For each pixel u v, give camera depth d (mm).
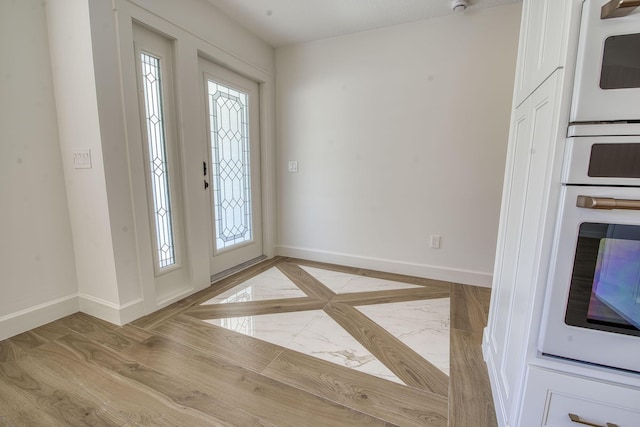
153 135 1996
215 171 2557
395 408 1206
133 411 1179
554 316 861
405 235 2709
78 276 1956
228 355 1545
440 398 1262
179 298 2195
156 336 1716
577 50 764
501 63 2209
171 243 2184
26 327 1737
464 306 2117
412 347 1629
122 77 1716
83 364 1458
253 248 3102
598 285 815
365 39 2604
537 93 1002
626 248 780
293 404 1223
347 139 2809
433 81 2420
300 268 2918
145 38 1879
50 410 1180
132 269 1872
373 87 2631
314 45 2809
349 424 1129
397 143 2615
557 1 858
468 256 2508
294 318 1942
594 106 755
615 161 757
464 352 1587
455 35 2307
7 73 1591
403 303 2164
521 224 1086
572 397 877
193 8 2094
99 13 1589
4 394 1262
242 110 2789
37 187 1751
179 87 2055
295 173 3111
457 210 2490
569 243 819
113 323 1842
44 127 1757
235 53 2490
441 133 2451
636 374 827
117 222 1768
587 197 769
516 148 1278
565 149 805
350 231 2943
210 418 1150
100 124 1642
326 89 2824
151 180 2000
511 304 1136
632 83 723
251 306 2111
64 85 1720
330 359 1521
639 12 686
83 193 1794
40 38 1703
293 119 3023
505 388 1099
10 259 1669
